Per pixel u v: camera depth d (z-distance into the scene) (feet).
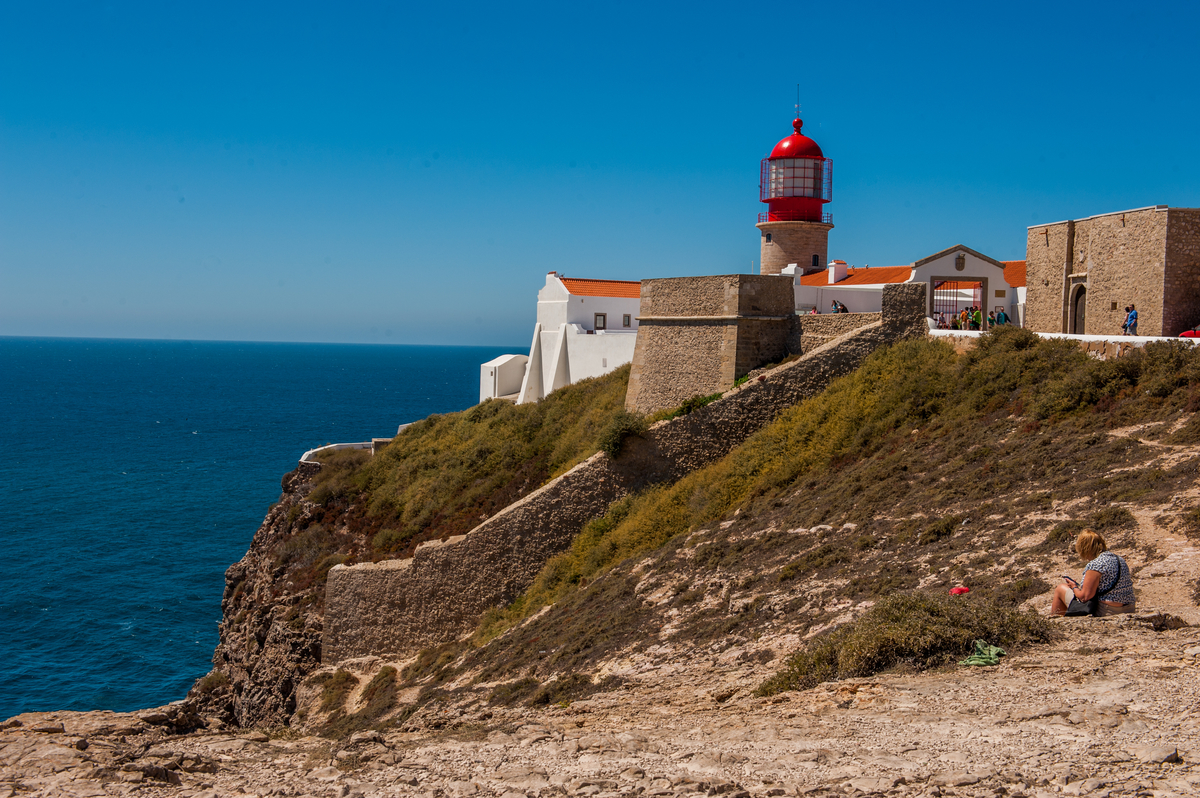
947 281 128.16
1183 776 21.38
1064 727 25.20
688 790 22.94
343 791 25.05
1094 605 37.58
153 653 146.20
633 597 70.54
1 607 162.81
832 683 34.06
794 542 66.13
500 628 90.02
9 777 25.43
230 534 218.38
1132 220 85.76
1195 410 59.21
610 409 125.59
